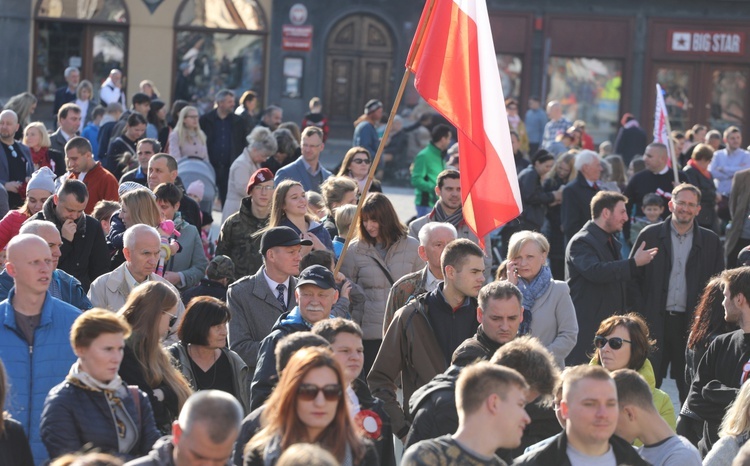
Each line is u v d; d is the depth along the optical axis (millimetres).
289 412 13953
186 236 28484
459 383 14172
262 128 38281
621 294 29000
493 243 44344
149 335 18094
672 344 30078
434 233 23406
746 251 30672
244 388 20156
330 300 19250
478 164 23719
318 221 28188
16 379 18344
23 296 18750
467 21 23781
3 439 15461
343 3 86188
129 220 26719
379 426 17234
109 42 84812
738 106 87875
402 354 20969
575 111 87375
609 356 19844
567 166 41531
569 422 14875
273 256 22281
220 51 85688
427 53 23828
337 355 16562
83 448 15766
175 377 18328
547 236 41812
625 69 87062
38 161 38688
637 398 16297
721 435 18328
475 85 23766
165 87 85188
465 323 20844
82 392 16141
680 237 30000
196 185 39750
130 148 42969
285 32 85812
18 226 25906
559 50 86750
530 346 16438
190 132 45656
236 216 28781
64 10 84000
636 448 16641
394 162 72938
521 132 68750
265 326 22172
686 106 87688
